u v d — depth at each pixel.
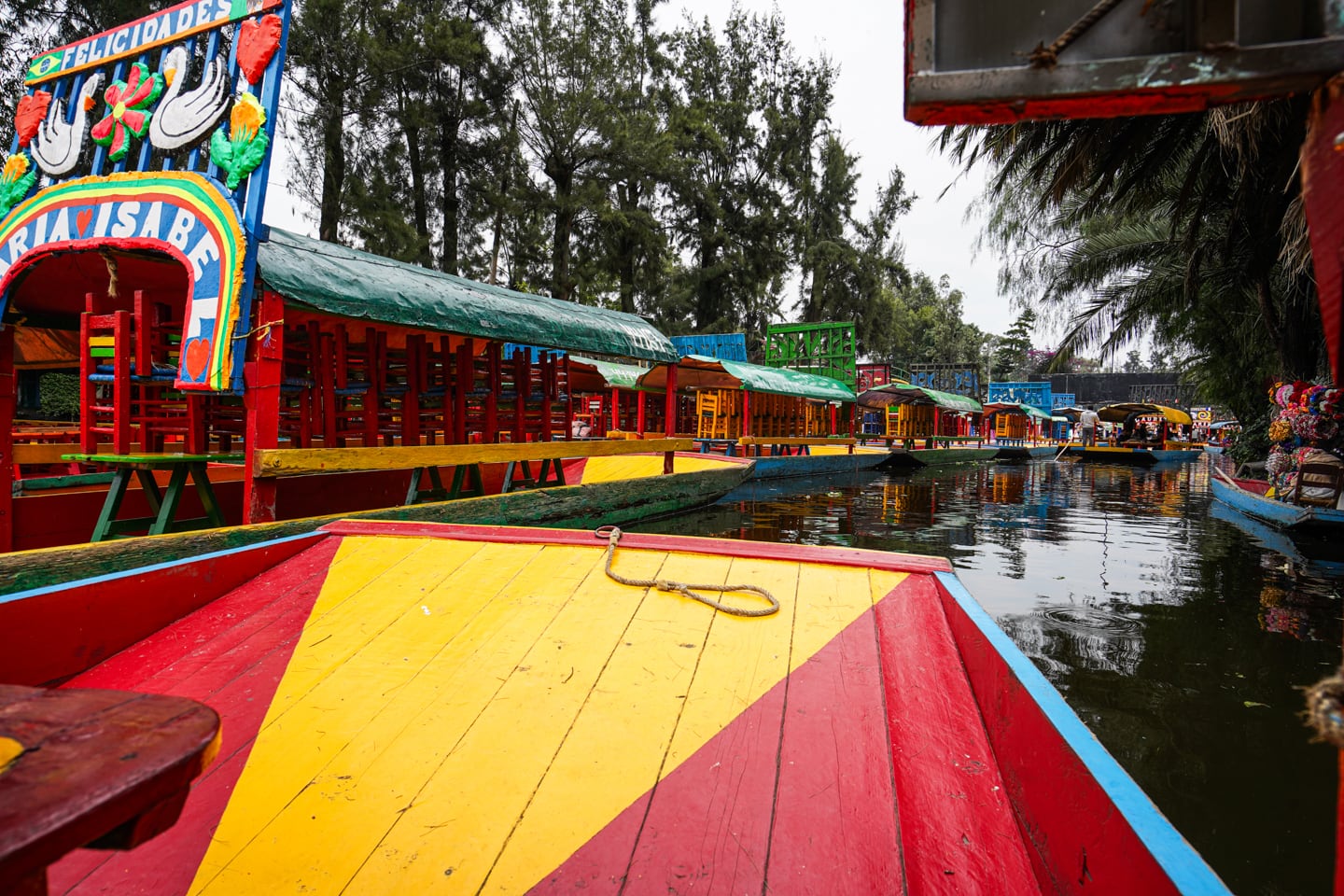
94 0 16.19
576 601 3.45
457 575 3.77
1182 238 13.93
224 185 4.64
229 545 4.36
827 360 24.08
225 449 6.41
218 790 2.29
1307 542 9.88
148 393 5.84
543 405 8.79
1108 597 6.60
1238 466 17.19
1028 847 1.91
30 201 5.19
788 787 2.23
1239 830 2.95
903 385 27.52
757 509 12.99
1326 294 0.70
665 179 30.64
